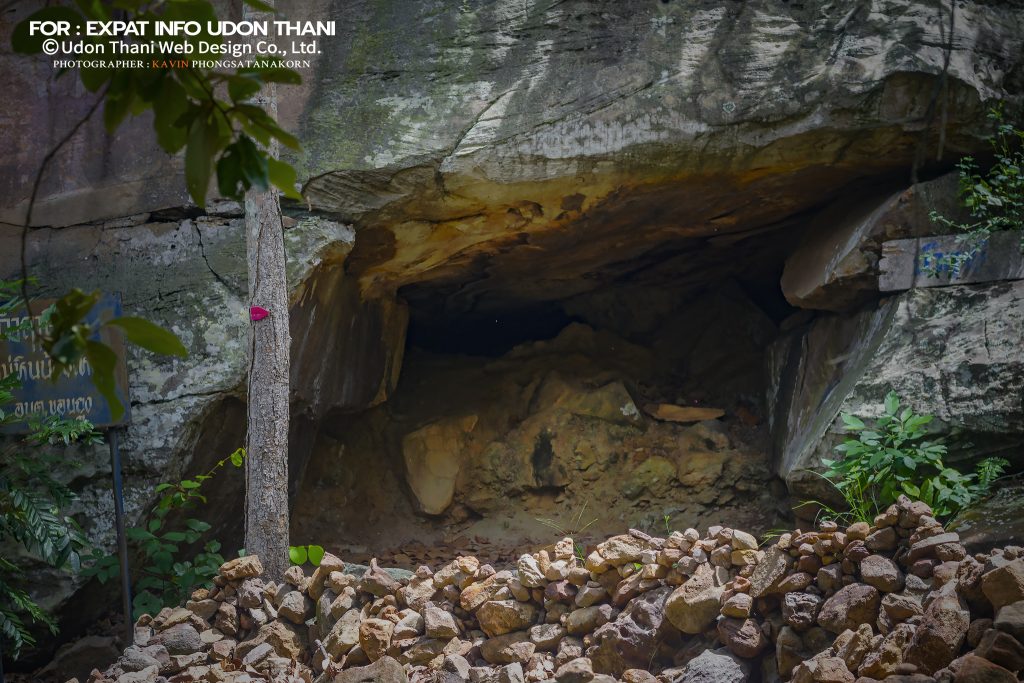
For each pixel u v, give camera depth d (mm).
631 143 6445
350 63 6699
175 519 6719
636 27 6516
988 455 5883
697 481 8234
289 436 7355
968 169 6609
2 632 6105
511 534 8414
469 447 8938
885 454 5508
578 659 4301
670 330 9867
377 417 9180
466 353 10805
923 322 6230
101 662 6246
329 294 7168
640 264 8922
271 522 5609
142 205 6879
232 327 6621
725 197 7195
